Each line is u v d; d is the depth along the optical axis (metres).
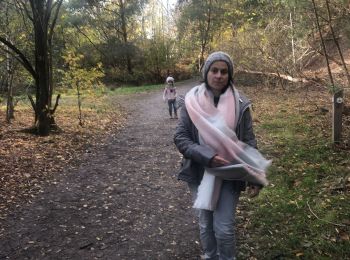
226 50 21.78
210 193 3.14
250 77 21.88
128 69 39.31
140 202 5.85
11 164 7.75
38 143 9.98
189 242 4.52
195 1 37.09
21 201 5.87
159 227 4.95
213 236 3.49
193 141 3.27
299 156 7.54
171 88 14.68
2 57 14.49
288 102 15.11
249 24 23.06
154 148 9.60
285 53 16.98
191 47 40.28
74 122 14.12
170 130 12.12
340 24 9.76
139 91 28.83
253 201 5.53
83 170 7.64
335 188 5.71
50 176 7.18
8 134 11.02
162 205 5.71
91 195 6.18
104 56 38.12
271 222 4.83
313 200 5.38
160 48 39.34
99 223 5.11
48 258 4.20
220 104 3.21
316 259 3.92
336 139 8.00
